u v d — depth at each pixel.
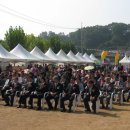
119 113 18.22
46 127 13.72
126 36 156.88
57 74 25.39
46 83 18.86
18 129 13.15
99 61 60.22
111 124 14.81
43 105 18.81
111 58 82.31
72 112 18.02
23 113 17.16
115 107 20.70
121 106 21.25
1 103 20.45
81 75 25.11
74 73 27.19
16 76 20.78
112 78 23.70
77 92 18.80
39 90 18.72
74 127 13.86
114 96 22.47
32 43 79.12
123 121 15.66
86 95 18.39
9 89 20.05
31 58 37.75
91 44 153.75
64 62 48.19
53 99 19.25
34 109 18.56
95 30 155.62
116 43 154.25
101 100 19.77
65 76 21.25
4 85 20.86
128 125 14.66
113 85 21.61
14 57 34.38
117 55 52.12
